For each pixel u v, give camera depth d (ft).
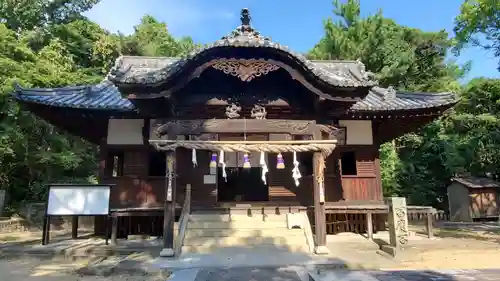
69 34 87.04
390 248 29.43
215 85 35.99
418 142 79.61
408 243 36.76
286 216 35.47
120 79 30.30
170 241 29.25
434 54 84.43
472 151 72.64
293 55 30.68
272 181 39.88
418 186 77.00
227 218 35.17
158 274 25.02
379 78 74.43
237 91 36.11
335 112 36.73
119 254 31.71
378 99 42.83
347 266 26.13
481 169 77.15
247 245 31.71
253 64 31.22
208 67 31.37
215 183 39.14
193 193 38.75
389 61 76.43
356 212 38.75
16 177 65.31
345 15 83.51
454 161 73.20
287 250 30.96
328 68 50.16
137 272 25.29
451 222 68.39
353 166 43.29
